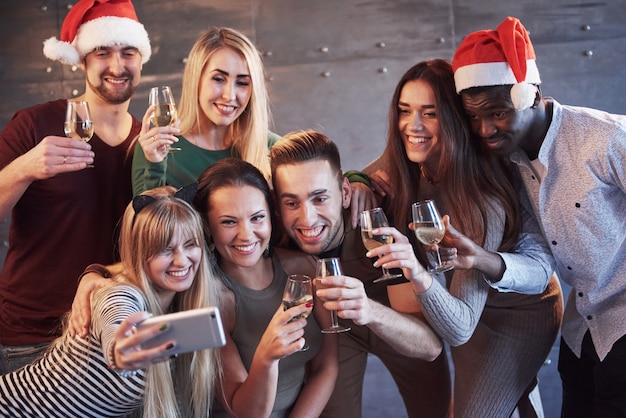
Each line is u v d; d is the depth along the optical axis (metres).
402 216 2.78
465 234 2.62
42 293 2.70
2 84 4.47
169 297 2.30
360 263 2.68
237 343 2.44
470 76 2.47
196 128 2.91
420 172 2.82
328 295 2.18
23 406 2.18
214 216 2.34
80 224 2.71
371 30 4.32
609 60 4.21
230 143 2.97
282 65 4.38
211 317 1.67
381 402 4.29
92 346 2.11
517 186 2.73
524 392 3.01
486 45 2.47
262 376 2.17
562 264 2.67
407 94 2.68
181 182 2.84
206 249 2.32
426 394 3.03
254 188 2.35
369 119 4.34
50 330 2.67
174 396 2.25
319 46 4.35
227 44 2.84
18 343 2.69
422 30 4.29
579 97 4.23
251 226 2.33
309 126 4.38
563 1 4.21
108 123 2.83
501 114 2.47
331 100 4.36
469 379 2.90
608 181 2.50
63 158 2.46
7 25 4.46
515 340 2.88
